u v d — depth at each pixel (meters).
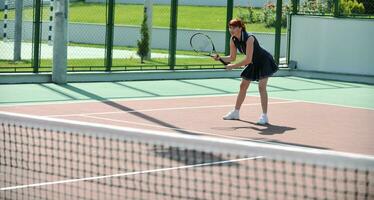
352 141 13.81
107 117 15.66
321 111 18.12
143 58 27.00
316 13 27.50
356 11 28.02
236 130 14.63
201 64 26.22
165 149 11.34
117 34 37.28
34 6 21.47
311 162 6.54
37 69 21.52
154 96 19.70
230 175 9.40
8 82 20.81
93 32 37.50
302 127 15.38
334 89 23.53
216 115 16.64
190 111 17.12
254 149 6.68
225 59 15.45
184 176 9.78
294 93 21.91
